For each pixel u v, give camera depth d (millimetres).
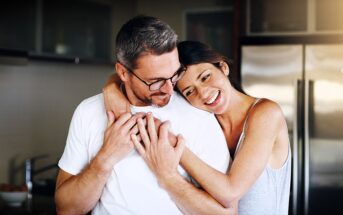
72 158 1840
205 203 1670
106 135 1717
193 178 1702
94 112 1821
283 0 4465
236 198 1706
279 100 4348
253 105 1896
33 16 3885
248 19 4496
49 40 4051
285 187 1999
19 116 4098
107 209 1766
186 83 1804
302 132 3811
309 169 3863
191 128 1749
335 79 3803
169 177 1670
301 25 4418
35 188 3973
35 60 4055
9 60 3406
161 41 1599
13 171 4066
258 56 4406
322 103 3826
